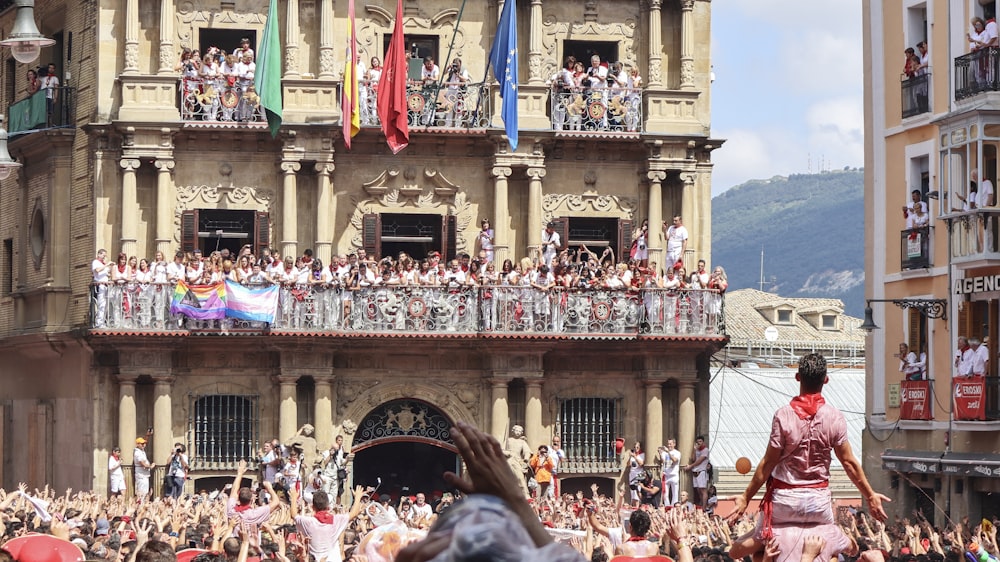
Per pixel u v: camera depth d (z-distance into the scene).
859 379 93.50
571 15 61.12
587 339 58.28
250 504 30.19
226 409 58.47
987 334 50.56
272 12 56.09
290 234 58.66
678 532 18.31
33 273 62.88
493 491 8.23
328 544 28.02
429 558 7.52
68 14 61.22
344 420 58.84
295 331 56.94
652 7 60.97
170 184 58.34
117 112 58.22
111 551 24.75
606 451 60.19
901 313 54.69
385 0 60.16
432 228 60.78
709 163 61.16
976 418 49.22
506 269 58.34
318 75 59.22
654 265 60.47
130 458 57.12
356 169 59.88
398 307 57.78
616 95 60.31
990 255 49.06
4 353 66.81
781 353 98.56
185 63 58.19
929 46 53.31
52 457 61.84
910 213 53.66
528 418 59.00
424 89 59.50
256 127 58.00
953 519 51.12
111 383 57.84
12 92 66.75
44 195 61.72
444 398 59.53
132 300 56.50
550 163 60.78
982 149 49.31
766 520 16.08
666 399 60.28
